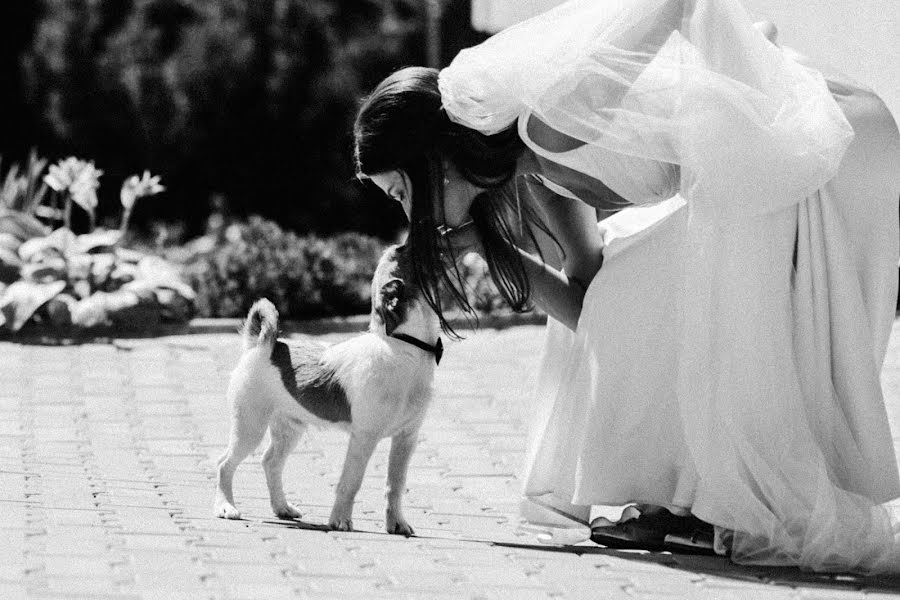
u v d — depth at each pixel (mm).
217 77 21062
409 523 7270
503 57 6023
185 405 10844
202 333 14070
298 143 21297
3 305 13562
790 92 6215
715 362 6234
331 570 5699
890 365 11828
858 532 6090
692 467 6340
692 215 6141
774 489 6180
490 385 11633
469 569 5844
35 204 16188
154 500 7473
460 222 6406
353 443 6801
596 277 6512
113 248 14641
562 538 6867
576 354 6652
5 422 10016
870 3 11391
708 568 6074
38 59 21203
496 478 8633
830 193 6371
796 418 6285
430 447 9500
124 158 21156
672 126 6027
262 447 9281
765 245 6223
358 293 15125
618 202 6438
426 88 6180
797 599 5488
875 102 6574
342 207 21375
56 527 6359
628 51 6121
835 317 6348
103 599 5023
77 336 13680
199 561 5750
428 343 6797
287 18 21156
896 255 6504
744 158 6059
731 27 6215
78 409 10570
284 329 14383
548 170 6320
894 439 9273
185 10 21234
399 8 21562
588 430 6484
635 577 5812
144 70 21109
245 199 21234
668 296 6391
